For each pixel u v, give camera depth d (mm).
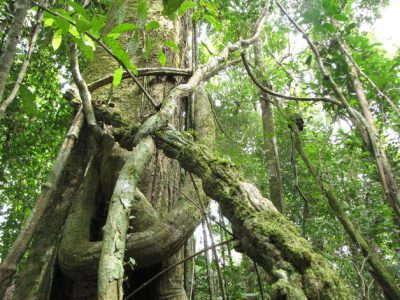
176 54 4230
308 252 1290
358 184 4648
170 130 1974
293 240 1368
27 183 5660
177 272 2531
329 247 4797
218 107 5680
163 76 3781
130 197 1490
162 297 2395
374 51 3650
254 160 5438
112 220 1383
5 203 6055
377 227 4023
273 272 1297
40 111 5445
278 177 4168
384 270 3090
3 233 5254
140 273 2523
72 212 2574
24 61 1792
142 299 2484
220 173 1722
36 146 5645
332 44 2926
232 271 3945
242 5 5133
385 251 4879
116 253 1304
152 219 2436
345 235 4648
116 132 2252
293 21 2250
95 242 2299
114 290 1206
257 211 1534
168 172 3146
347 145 4469
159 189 2986
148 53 1925
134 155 1691
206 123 3115
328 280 1201
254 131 6207
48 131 5469
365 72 3496
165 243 2172
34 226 1833
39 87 5387
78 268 2191
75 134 2494
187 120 3348
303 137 4742
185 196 2305
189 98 3512
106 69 3873
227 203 1616
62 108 5570
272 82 4449
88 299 2525
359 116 2135
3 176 5090
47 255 2607
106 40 1614
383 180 2076
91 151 3049
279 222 1477
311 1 2197
